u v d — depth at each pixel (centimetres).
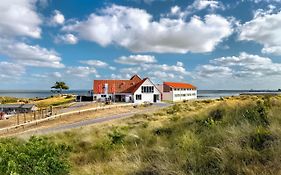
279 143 662
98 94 8100
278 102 1327
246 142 731
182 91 9862
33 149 723
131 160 880
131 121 2989
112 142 1307
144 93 7894
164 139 1172
